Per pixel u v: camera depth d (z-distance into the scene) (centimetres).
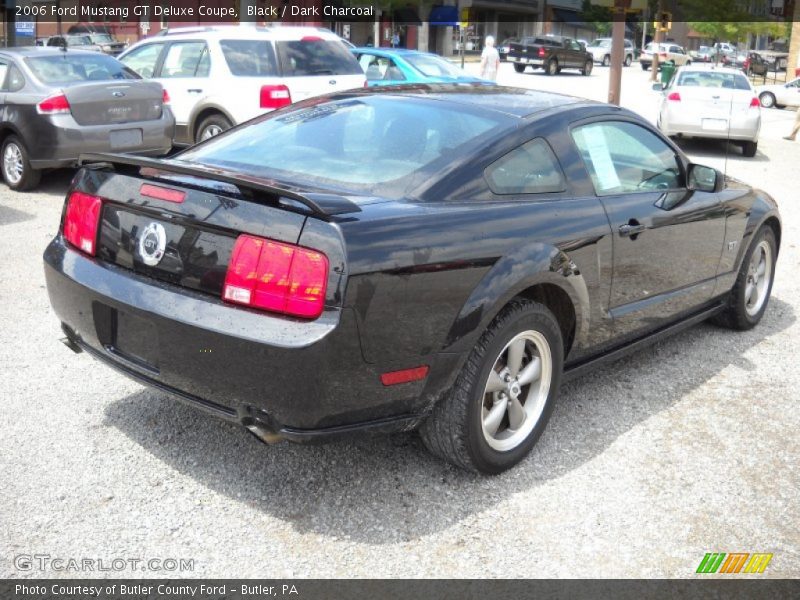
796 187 1158
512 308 323
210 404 293
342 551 288
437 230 296
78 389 409
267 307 272
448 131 346
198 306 283
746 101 1448
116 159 310
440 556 288
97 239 324
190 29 1040
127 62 1094
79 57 908
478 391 315
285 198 276
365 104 376
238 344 272
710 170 441
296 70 1019
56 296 338
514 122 357
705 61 5878
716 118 1462
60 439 357
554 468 351
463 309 300
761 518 319
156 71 1059
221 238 283
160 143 909
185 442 359
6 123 870
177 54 1042
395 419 298
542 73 4322
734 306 518
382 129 352
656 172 428
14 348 460
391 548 291
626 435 384
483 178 328
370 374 280
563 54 4191
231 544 290
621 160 403
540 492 331
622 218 379
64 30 3309
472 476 340
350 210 277
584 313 360
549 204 347
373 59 1401
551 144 362
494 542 297
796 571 288
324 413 274
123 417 380
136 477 329
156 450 351
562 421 396
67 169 1041
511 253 317
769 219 525
